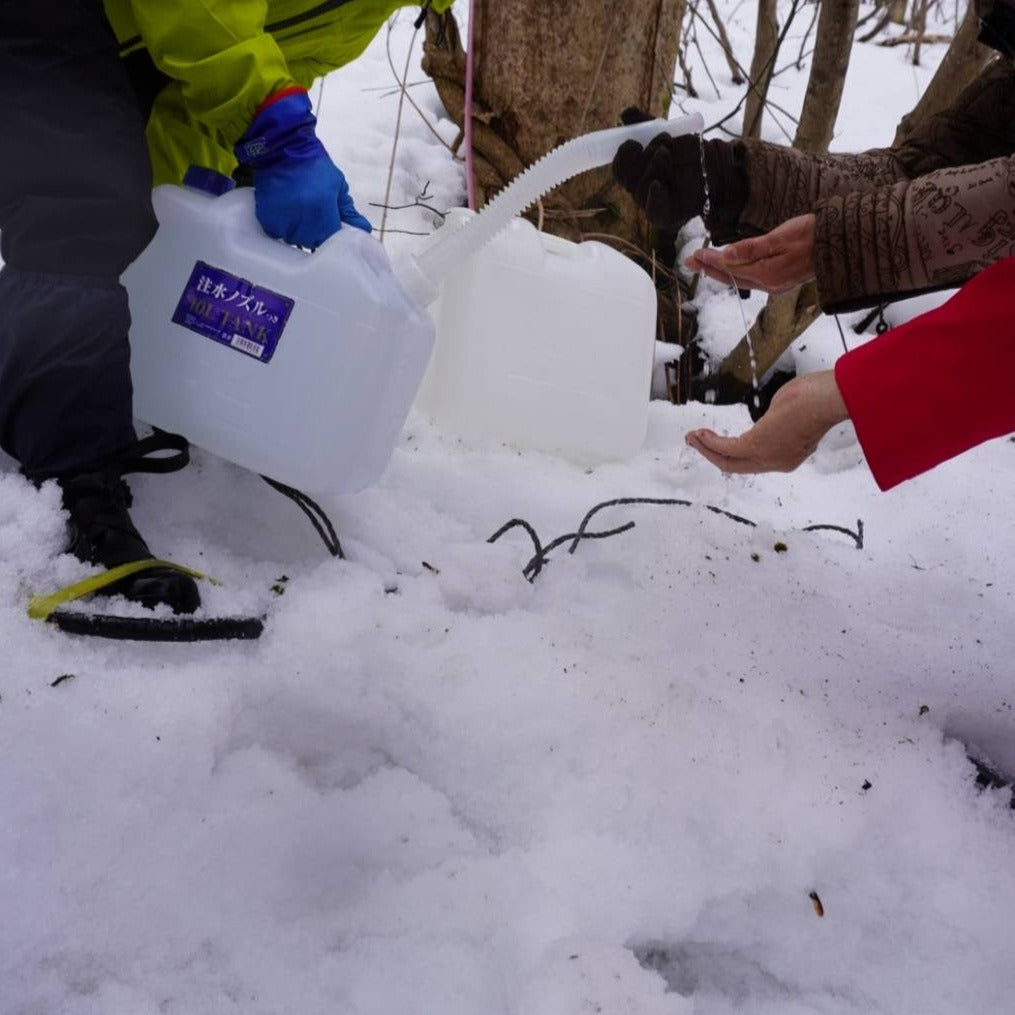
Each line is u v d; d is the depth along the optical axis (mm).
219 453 1633
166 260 1586
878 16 4816
